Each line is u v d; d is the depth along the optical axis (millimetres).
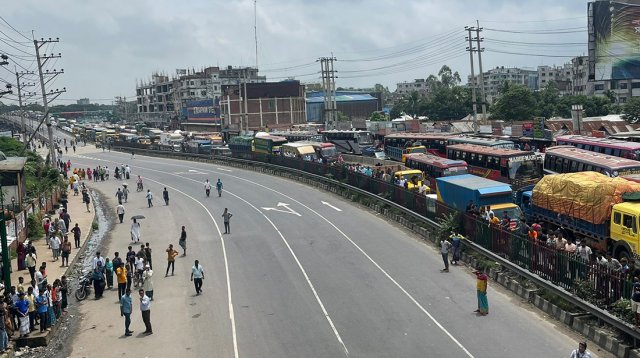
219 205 54250
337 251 35500
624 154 44219
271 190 61719
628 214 26188
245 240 39688
